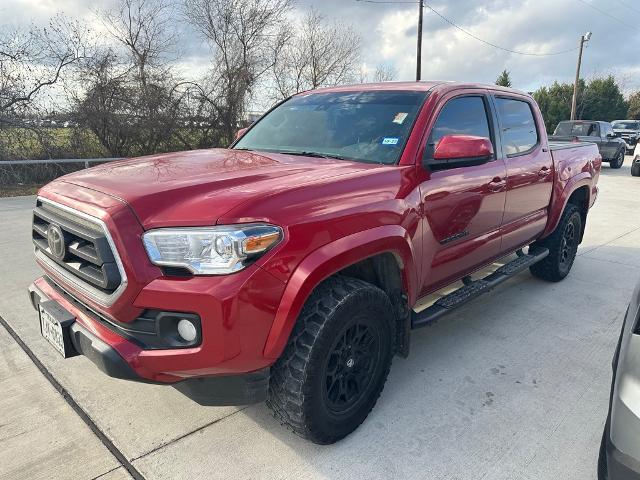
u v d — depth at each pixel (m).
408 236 2.75
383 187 2.66
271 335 2.15
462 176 3.25
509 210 3.93
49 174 13.51
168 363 2.09
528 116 4.41
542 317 4.34
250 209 2.10
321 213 2.30
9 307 4.22
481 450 2.58
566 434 2.73
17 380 3.12
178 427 2.71
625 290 5.07
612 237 7.45
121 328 2.20
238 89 18.61
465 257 3.50
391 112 3.25
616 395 1.81
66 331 2.40
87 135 15.42
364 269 2.77
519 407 2.97
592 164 5.48
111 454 2.50
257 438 2.64
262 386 2.28
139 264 2.07
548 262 5.06
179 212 2.11
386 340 2.74
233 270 2.04
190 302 2.02
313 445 2.60
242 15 19.67
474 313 4.41
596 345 3.82
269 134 3.70
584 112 53.06
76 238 2.38
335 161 2.98
